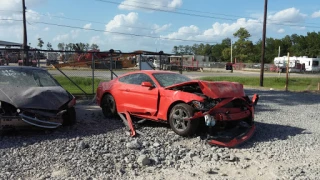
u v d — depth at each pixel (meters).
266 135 7.43
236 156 5.88
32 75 7.86
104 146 6.09
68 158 5.38
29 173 4.75
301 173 5.11
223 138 6.80
